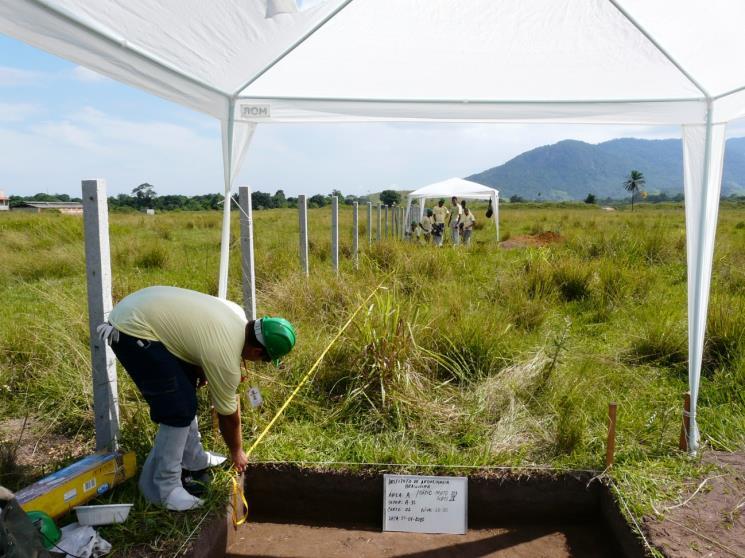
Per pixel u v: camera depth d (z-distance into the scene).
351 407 3.73
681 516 2.70
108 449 2.88
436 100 3.75
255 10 2.46
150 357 2.32
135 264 8.87
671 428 3.55
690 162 3.38
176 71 2.93
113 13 2.24
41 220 12.11
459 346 4.49
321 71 3.39
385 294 5.87
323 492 3.09
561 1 2.76
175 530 2.45
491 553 2.84
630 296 6.78
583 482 3.03
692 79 3.19
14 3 1.93
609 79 3.43
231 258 8.32
